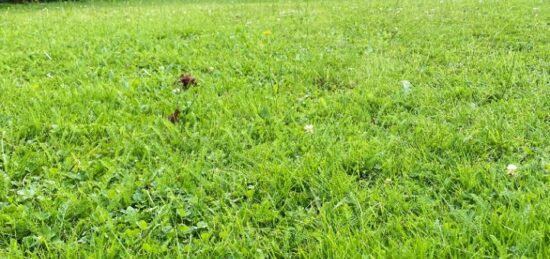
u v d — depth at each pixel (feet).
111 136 10.51
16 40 20.76
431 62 15.93
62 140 10.28
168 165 9.23
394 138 9.87
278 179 8.57
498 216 7.20
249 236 7.19
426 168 8.79
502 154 9.27
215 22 25.45
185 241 7.21
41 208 8.00
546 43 17.89
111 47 19.04
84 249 7.04
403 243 6.84
